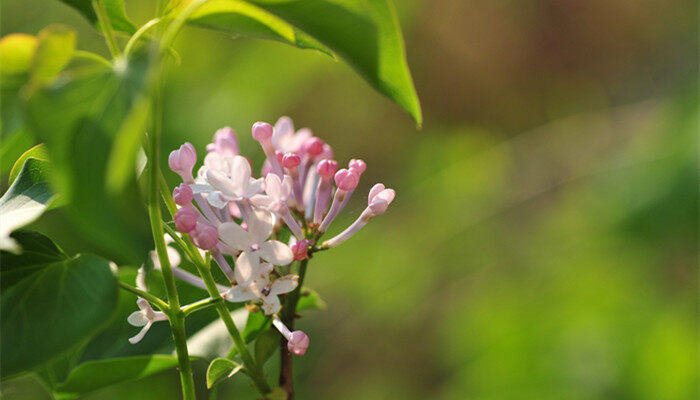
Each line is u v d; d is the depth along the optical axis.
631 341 1.02
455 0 1.71
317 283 1.26
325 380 1.22
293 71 1.21
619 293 1.07
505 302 1.16
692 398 0.96
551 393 1.02
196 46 1.10
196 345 0.48
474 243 1.29
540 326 1.09
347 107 1.53
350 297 1.26
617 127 1.38
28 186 0.45
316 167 0.48
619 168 1.12
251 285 0.45
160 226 0.44
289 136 0.49
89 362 0.47
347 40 0.43
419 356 1.26
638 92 1.72
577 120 1.43
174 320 0.45
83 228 0.41
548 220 1.26
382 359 1.26
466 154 1.45
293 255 0.46
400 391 1.24
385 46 0.44
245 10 0.44
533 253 1.23
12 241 0.43
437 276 1.29
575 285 1.10
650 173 1.06
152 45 0.41
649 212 1.04
